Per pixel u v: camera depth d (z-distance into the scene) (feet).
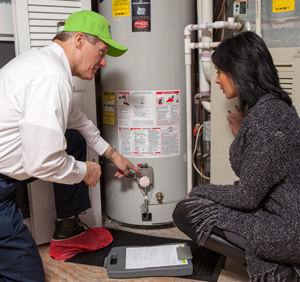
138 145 5.74
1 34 5.35
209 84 5.76
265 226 3.51
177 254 4.80
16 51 5.01
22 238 3.94
